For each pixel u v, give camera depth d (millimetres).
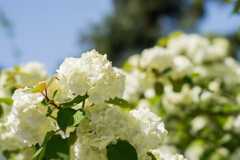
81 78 646
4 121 894
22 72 1136
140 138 664
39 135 656
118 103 675
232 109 1427
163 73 1271
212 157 1436
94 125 654
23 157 917
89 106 662
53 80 654
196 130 1501
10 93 1100
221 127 1495
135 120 671
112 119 652
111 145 655
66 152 726
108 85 653
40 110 655
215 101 1537
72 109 645
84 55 669
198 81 1456
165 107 1590
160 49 1354
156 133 672
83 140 658
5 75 1128
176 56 1543
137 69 1368
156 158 711
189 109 1569
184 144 1505
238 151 1451
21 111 645
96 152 664
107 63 656
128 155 649
